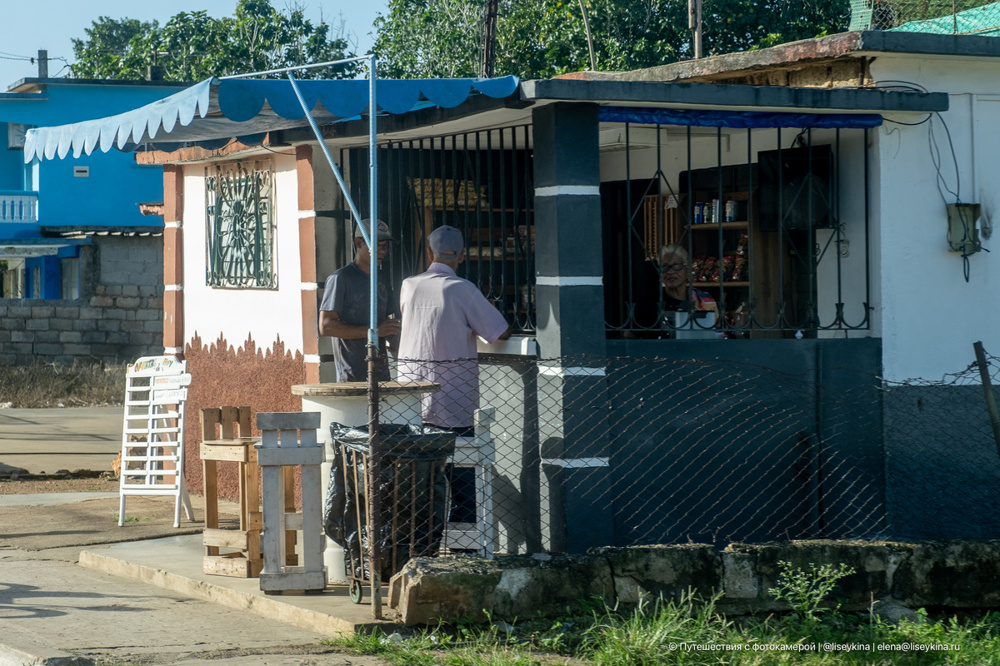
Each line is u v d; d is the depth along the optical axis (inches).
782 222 330.6
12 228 1095.0
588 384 289.0
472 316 289.1
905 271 327.9
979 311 335.9
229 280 413.4
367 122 333.1
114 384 888.9
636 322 307.3
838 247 329.1
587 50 1048.8
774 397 317.1
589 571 249.8
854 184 331.0
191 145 388.5
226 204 414.3
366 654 225.8
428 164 355.6
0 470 488.1
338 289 318.0
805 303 341.7
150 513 391.9
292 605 251.8
